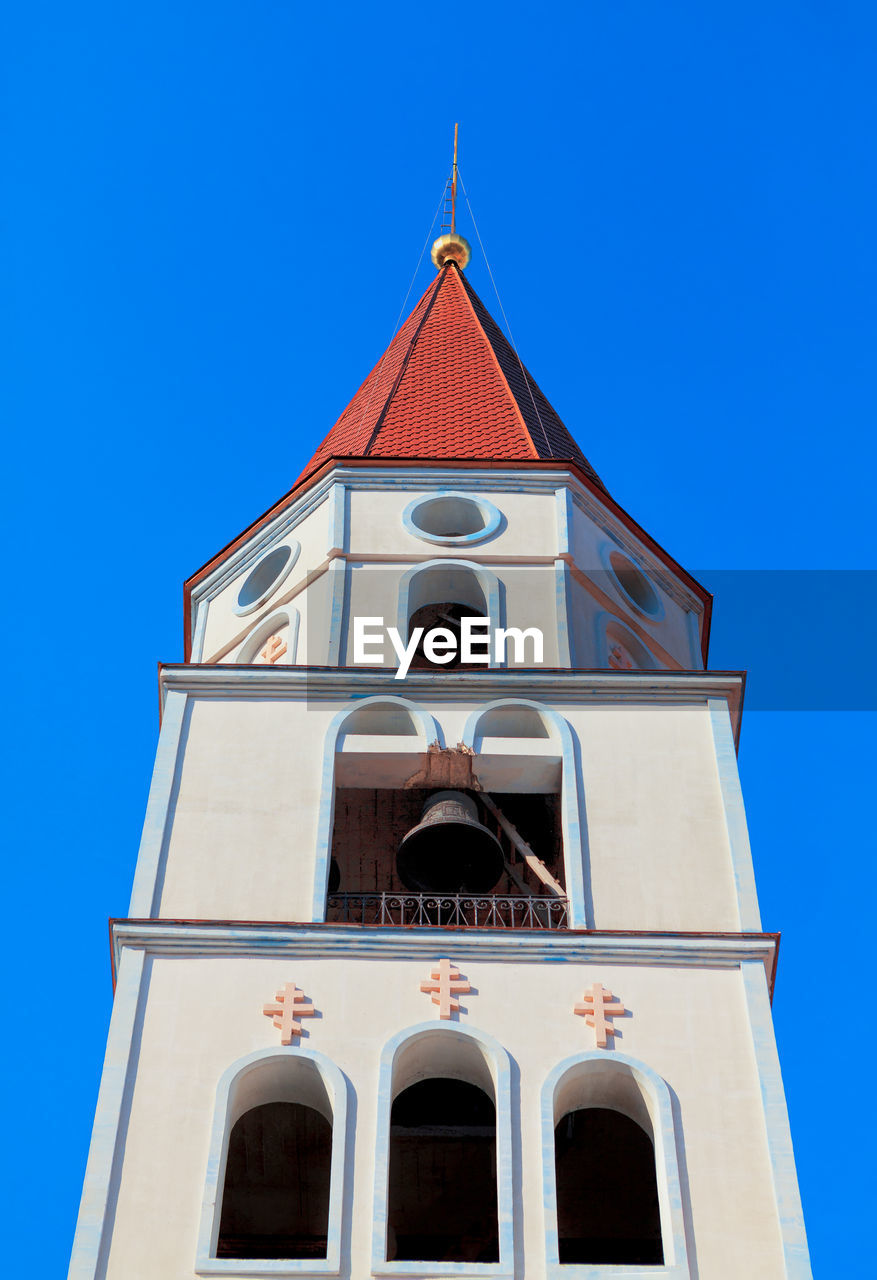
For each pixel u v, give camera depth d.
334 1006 25.23
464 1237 26.94
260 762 28.80
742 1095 24.33
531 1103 24.22
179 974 25.61
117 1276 22.38
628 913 26.70
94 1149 23.55
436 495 34.31
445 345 40.66
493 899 27.42
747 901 26.89
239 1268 22.45
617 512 35.28
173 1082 24.34
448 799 28.84
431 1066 25.27
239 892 26.91
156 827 27.73
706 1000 25.45
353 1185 23.31
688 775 28.61
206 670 30.00
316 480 34.94
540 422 37.56
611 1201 27.19
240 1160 26.88
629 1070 24.59
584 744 29.05
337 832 30.03
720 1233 22.89
